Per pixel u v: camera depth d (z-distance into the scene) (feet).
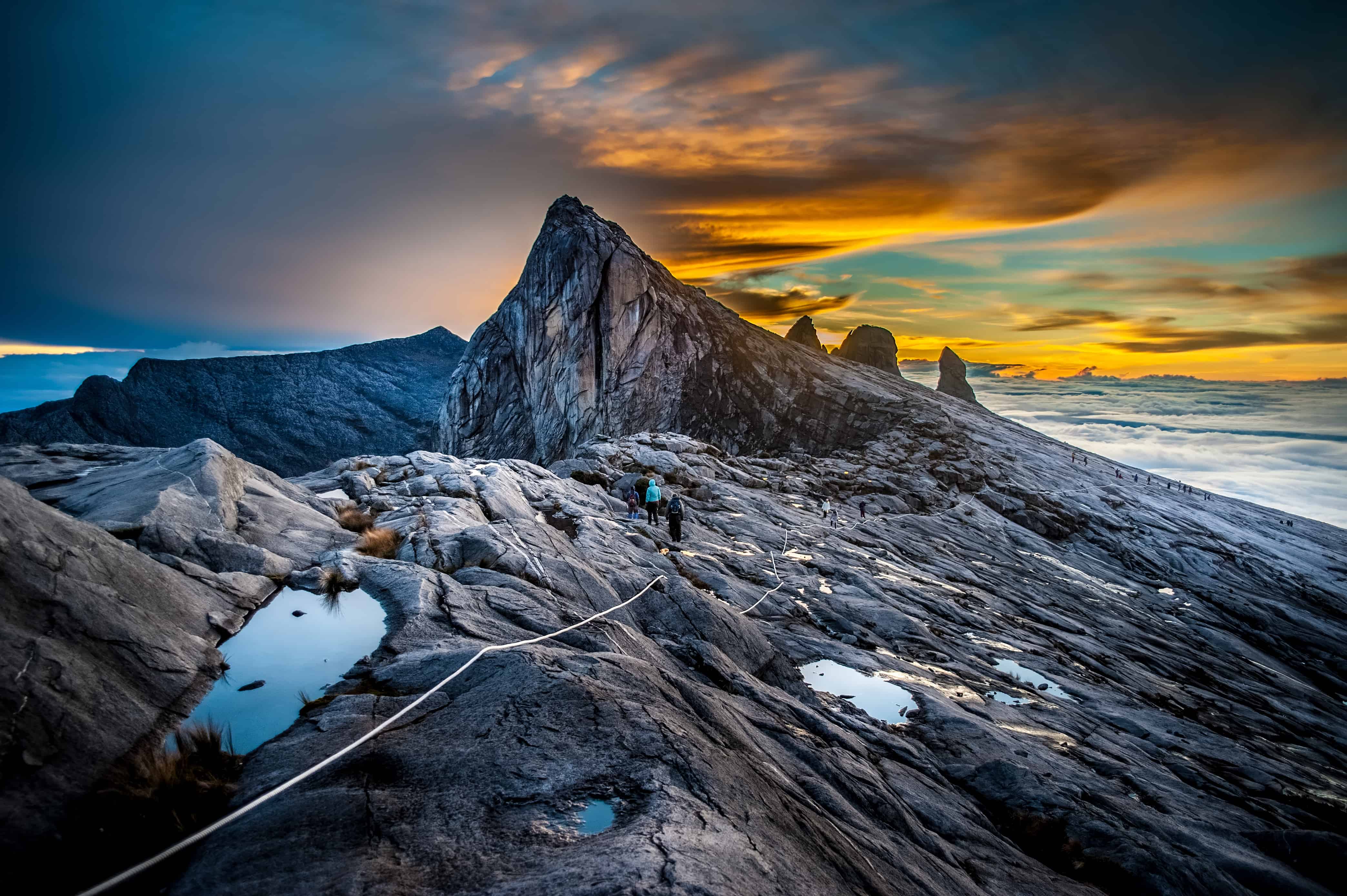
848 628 63.21
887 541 118.11
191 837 13.82
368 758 17.06
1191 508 286.46
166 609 23.09
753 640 46.21
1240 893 31.58
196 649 22.41
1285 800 50.85
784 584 71.10
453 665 22.93
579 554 49.70
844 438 243.19
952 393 581.12
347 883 12.13
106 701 16.97
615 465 122.01
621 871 11.79
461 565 38.42
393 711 19.90
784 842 15.47
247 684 21.65
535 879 12.00
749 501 118.93
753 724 29.22
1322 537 292.61
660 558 62.08
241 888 12.14
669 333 259.39
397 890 11.92
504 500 59.62
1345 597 187.93
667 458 129.18
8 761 13.43
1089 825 33.17
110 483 34.58
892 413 246.06
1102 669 78.64
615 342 250.16
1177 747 56.24
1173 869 30.45
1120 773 45.01
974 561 127.75
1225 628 145.28
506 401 283.79
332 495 48.42
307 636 25.93
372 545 37.60
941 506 174.09
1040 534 190.80
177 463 36.52
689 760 17.28
